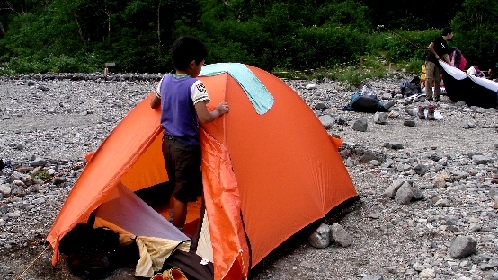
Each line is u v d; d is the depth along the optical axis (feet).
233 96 17.56
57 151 30.17
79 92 51.34
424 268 16.28
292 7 103.55
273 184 17.39
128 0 89.76
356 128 33.73
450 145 30.37
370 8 112.78
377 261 16.98
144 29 87.15
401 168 25.85
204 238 15.90
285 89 20.49
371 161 27.04
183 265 15.81
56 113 41.50
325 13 104.88
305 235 18.35
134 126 17.76
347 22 103.50
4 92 51.06
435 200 21.58
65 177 25.21
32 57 91.91
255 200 16.56
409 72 67.87
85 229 17.10
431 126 35.32
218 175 15.74
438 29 101.65
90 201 16.34
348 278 15.97
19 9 140.36
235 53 80.33
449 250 17.30
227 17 100.37
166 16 85.92
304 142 19.52
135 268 16.70
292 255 17.47
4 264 17.08
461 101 42.47
